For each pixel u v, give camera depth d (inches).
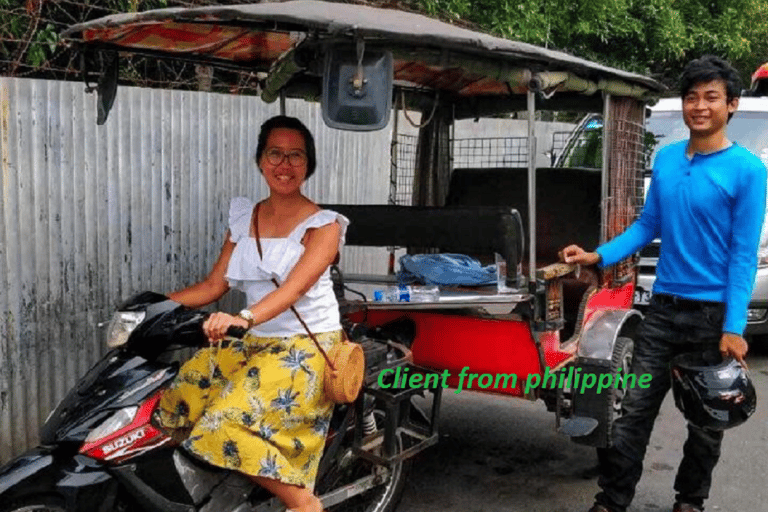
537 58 127.9
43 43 170.6
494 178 209.5
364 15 116.9
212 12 104.7
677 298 135.7
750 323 254.1
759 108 304.3
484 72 126.7
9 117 147.9
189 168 193.8
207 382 113.6
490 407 211.9
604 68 148.6
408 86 194.2
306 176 115.0
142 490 107.0
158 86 219.6
